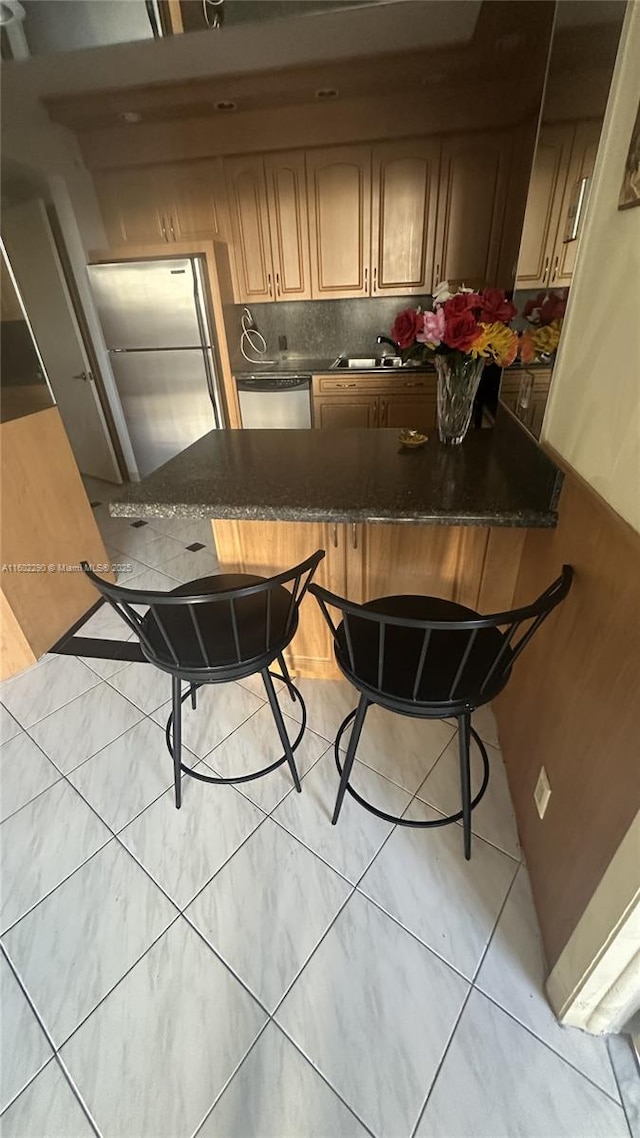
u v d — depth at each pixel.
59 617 2.28
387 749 1.68
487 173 3.19
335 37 2.42
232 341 3.98
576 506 1.11
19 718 1.87
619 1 0.93
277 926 1.23
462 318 1.52
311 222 3.53
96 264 3.58
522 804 1.38
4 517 1.97
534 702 1.34
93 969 1.17
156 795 1.56
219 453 1.88
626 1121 0.93
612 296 0.95
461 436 1.86
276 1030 1.06
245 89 2.91
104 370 4.02
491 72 2.79
